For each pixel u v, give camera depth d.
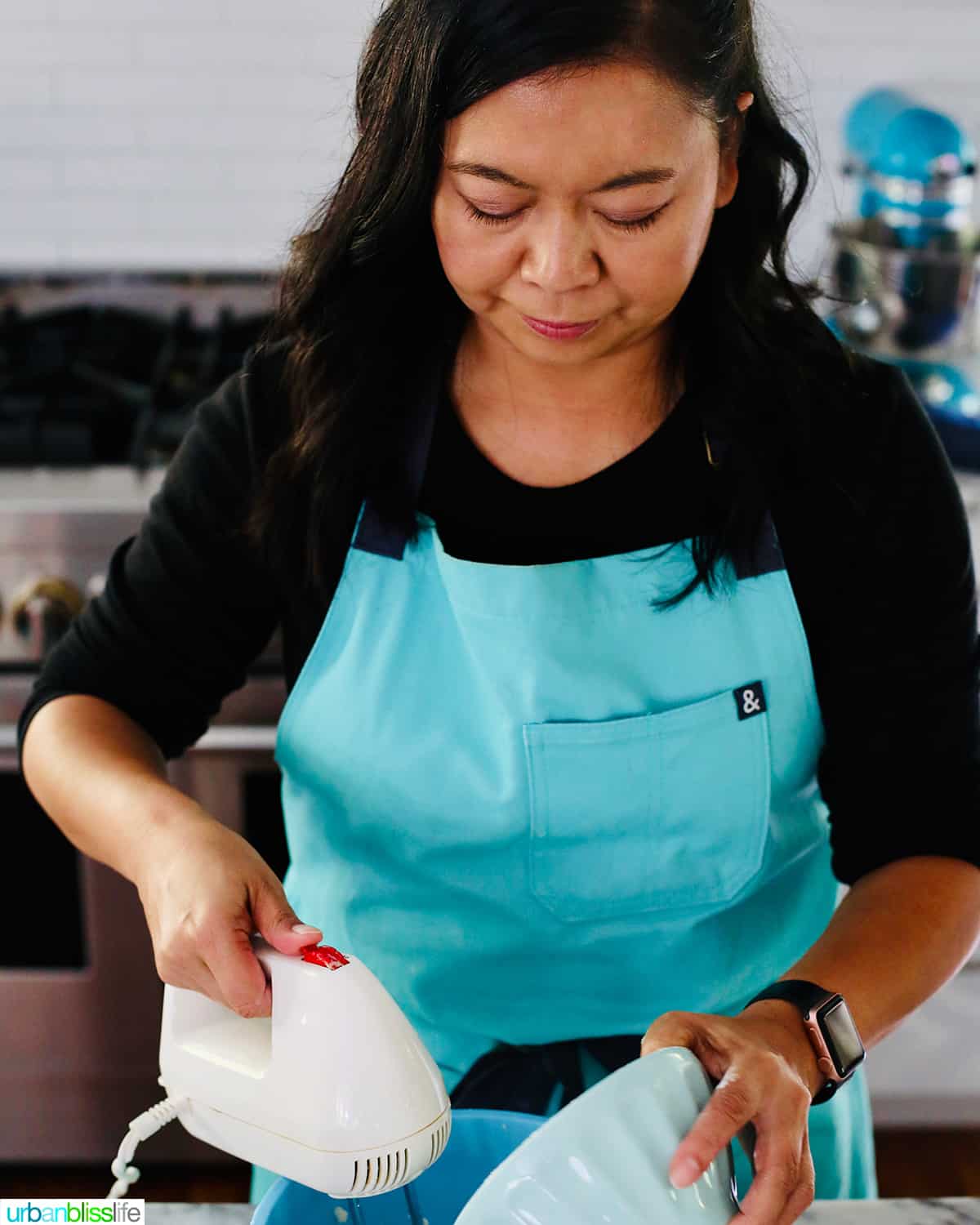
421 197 0.92
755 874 1.12
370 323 1.05
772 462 1.07
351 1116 0.77
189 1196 2.08
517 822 1.09
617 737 1.07
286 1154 0.79
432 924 1.13
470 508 1.08
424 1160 0.78
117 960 1.98
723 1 0.85
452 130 0.85
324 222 1.03
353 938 1.15
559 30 0.79
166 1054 0.87
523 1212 0.69
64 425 1.91
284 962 0.83
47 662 1.19
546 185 0.84
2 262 2.34
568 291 0.88
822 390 1.09
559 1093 1.08
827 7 2.23
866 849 1.12
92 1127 2.07
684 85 0.82
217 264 2.34
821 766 1.16
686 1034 0.80
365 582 1.10
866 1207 0.96
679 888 1.11
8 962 1.98
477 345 1.07
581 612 1.07
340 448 1.08
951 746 1.09
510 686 1.08
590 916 1.12
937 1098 2.15
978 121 2.28
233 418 1.16
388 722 1.10
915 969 0.99
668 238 0.87
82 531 1.81
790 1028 0.88
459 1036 1.15
